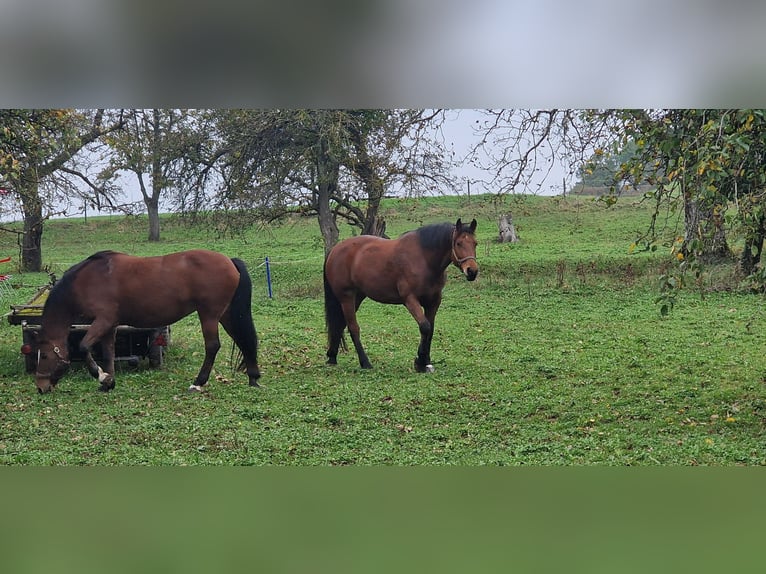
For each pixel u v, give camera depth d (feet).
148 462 26.48
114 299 37.42
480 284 76.84
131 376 41.34
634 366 43.19
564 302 66.85
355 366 44.68
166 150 81.46
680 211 28.14
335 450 28.32
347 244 44.37
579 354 46.93
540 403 35.27
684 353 46.37
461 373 42.09
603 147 30.55
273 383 39.99
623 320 58.54
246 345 38.99
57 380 38.11
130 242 127.85
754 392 36.55
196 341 51.29
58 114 45.70
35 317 41.70
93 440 29.53
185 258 37.88
